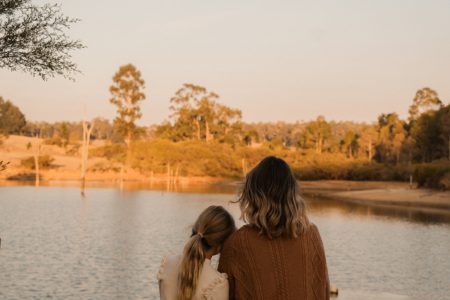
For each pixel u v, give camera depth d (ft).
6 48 21.81
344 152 394.11
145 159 304.50
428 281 49.70
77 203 146.41
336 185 269.85
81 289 43.06
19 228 86.63
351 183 280.51
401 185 260.21
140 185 264.31
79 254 60.59
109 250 64.03
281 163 8.86
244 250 8.58
